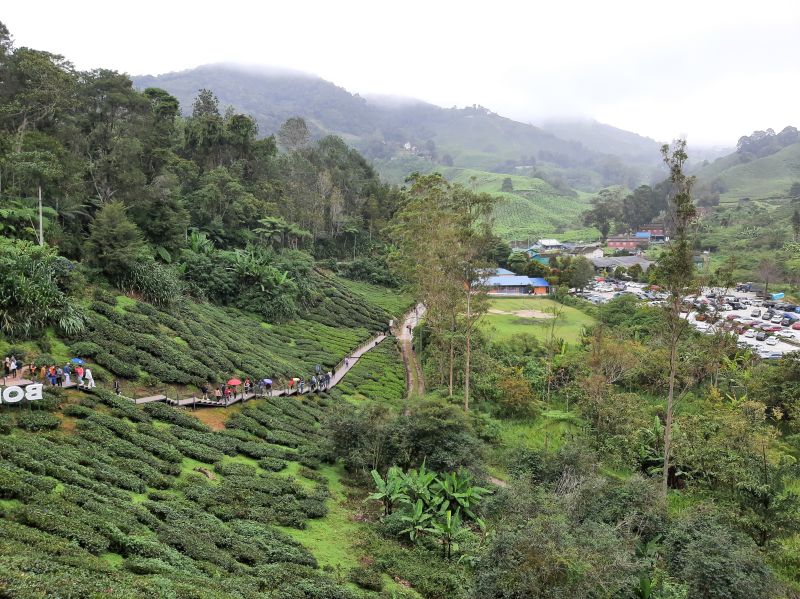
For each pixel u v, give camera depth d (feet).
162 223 203.82
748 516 102.94
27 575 48.01
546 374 196.54
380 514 106.22
